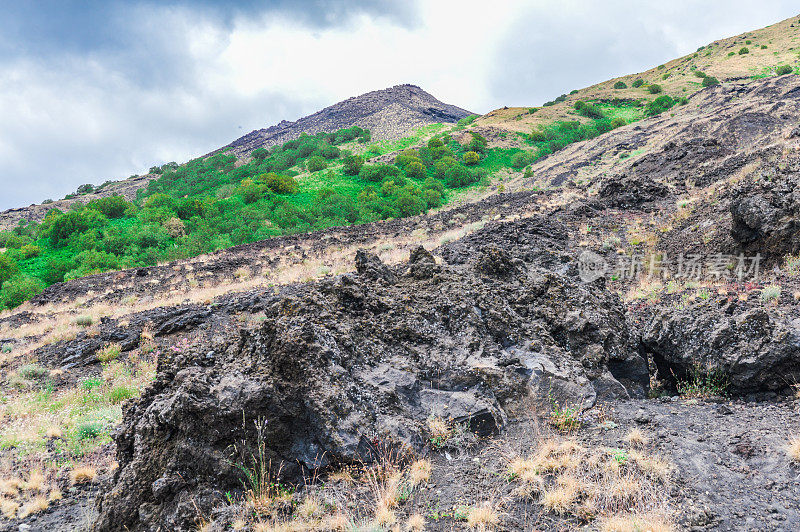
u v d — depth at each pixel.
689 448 4.71
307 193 72.56
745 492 3.99
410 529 3.86
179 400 4.70
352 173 85.50
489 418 5.35
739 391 6.20
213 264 27.20
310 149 115.44
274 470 4.62
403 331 6.40
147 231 47.06
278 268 25.17
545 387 5.94
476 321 6.57
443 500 4.23
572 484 4.16
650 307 11.29
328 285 6.92
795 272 10.57
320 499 4.29
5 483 6.47
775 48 104.69
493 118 127.44
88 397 10.77
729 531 3.55
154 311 17.67
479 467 4.71
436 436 5.10
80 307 22.08
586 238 19.39
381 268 8.17
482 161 90.56
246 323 14.50
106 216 57.88
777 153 21.69
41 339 16.69
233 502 4.40
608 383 6.38
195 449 4.64
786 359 5.91
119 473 5.05
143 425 5.04
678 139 55.94
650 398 6.74
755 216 12.44
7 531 5.48
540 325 6.94
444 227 29.62
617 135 73.44
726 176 22.55
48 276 41.41
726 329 6.40
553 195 30.80
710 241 14.69
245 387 4.75
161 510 4.54
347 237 31.95
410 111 179.75
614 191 24.81
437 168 85.94
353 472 4.61
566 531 3.73
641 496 3.99
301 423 4.85
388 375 5.63
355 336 6.06
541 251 14.55
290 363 4.98
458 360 6.05
